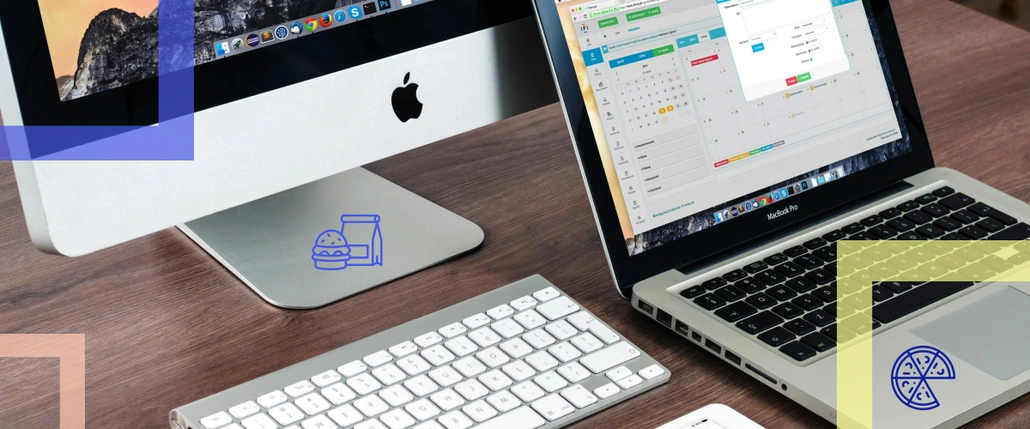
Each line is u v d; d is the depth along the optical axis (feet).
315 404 2.43
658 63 3.01
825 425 2.46
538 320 2.75
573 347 2.65
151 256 3.22
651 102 2.98
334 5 2.80
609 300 2.99
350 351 2.63
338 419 2.38
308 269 3.09
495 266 3.16
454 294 3.00
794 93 3.24
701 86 3.07
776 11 3.26
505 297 2.85
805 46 3.29
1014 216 3.23
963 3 6.64
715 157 3.06
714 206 3.04
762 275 2.91
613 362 2.61
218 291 3.03
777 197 3.16
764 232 3.11
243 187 2.77
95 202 2.52
